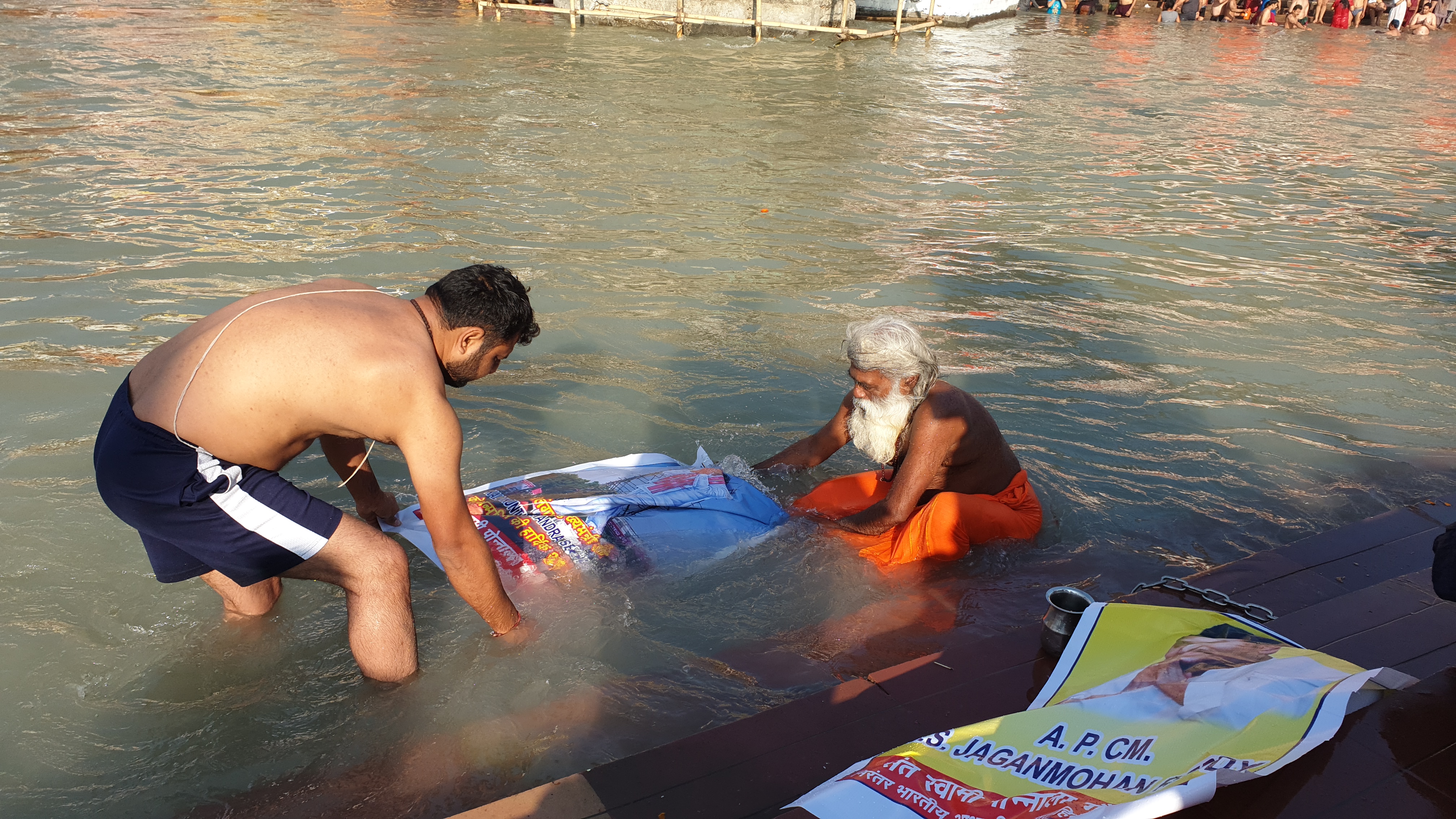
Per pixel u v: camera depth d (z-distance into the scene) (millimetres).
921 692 2432
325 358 2445
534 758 2383
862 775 1996
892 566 3428
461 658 2785
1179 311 6102
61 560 3117
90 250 5996
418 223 6953
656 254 6629
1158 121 13547
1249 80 18438
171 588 3037
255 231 6570
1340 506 3898
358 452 3180
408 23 19469
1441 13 32125
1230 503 3904
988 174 9758
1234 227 8234
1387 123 14320
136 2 20062
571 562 3234
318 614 2980
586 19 20500
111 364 4473
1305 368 5277
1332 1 31625
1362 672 2160
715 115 11711
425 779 2311
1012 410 4637
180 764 2348
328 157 8734
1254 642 2346
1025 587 3309
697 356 5082
